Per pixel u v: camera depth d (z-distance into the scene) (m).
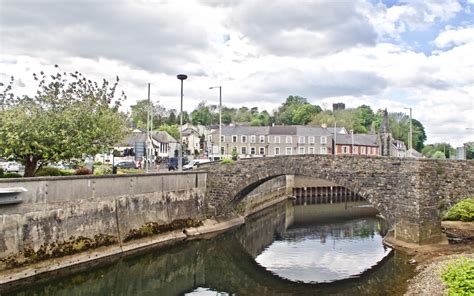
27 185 20.66
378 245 30.53
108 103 29.41
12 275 19.50
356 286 21.08
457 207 34.50
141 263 25.56
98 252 24.67
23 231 20.42
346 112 134.00
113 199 26.38
